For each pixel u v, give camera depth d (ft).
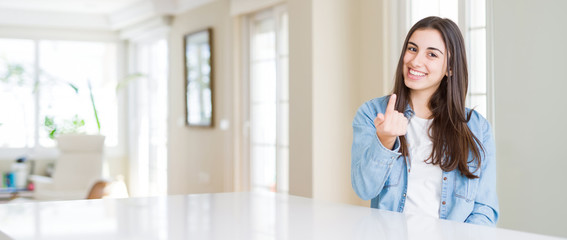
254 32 17.53
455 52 5.28
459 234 3.58
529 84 9.04
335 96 12.43
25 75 25.11
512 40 9.27
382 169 5.12
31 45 25.18
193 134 20.89
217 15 19.04
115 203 5.09
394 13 11.76
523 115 9.14
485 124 5.49
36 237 3.56
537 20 8.91
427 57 5.29
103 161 21.88
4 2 22.80
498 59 9.48
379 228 3.80
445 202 5.27
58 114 25.63
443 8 10.71
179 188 22.02
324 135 12.32
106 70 26.63
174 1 21.45
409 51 5.41
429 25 5.32
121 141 26.94
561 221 8.63
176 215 4.39
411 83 5.35
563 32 8.57
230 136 18.31
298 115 12.62
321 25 12.26
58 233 3.68
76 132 25.84
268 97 16.85
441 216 5.27
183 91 21.47
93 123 26.23
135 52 26.16
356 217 4.28
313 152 12.19
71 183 21.29
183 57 21.17
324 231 3.70
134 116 26.35
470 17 10.19
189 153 21.18
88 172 21.48
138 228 3.84
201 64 19.97
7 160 24.71
